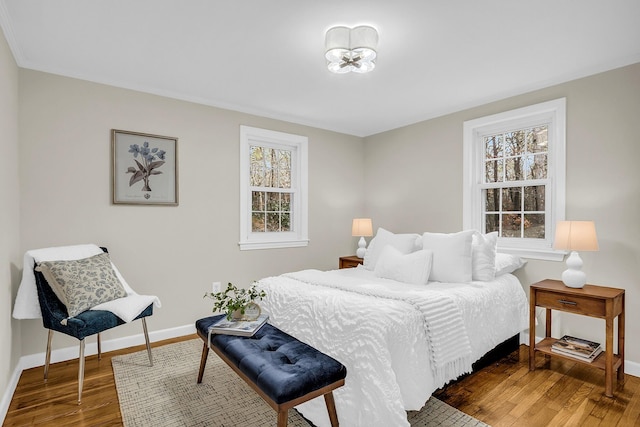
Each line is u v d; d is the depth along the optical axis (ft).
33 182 8.47
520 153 10.71
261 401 6.89
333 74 9.23
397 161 14.12
